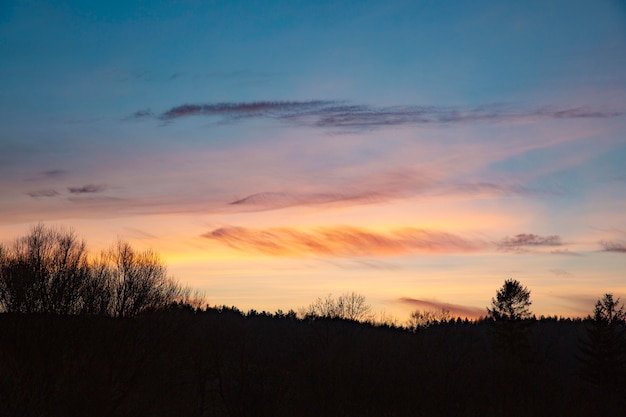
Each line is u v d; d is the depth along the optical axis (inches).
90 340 1427.2
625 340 2923.2
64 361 1370.6
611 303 2955.2
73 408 1272.1
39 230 1502.2
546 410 2256.4
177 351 1663.4
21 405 1181.7
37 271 1430.9
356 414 1987.0
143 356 1477.6
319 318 3009.4
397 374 2281.0
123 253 1606.8
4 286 1400.1
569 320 4375.0
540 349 3462.1
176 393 1625.2
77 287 1481.3
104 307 1508.4
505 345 3102.9
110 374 1378.0
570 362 3442.4
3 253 1453.0
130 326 1491.1
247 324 2603.3
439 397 2209.6
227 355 1969.7
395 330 3102.9
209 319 2106.3
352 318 3198.8
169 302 1653.5
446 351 2613.2
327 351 2324.1
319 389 2055.9
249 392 1631.4
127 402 1462.8
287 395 1903.3
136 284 1569.9
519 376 2485.2
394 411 2055.9
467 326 3361.2
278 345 2625.5
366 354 2431.1
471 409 2156.7
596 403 2458.2
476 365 2559.1
